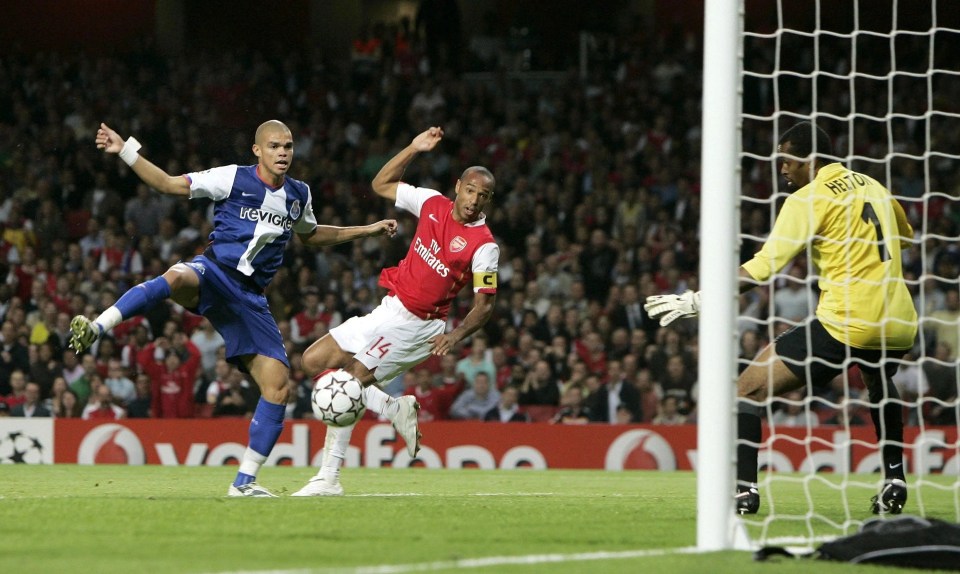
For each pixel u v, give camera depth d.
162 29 81.94
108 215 64.38
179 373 50.31
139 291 21.75
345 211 63.69
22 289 58.94
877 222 21.42
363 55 79.19
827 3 75.06
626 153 68.38
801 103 72.38
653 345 52.53
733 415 15.52
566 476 39.28
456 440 46.12
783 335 21.53
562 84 74.69
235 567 13.05
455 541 15.81
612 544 15.91
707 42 15.91
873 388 22.62
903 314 21.45
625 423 48.31
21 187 66.69
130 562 13.40
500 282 60.09
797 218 20.83
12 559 13.65
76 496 23.47
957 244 58.84
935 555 13.77
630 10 82.19
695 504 23.25
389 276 25.30
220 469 41.09
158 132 71.12
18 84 73.56
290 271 60.72
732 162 15.67
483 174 24.05
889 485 22.11
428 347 24.98
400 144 70.69
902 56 73.25
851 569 13.61
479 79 78.75
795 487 32.84
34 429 46.34
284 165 22.62
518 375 50.53
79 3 80.94
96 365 51.59
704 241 15.66
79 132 71.00
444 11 79.12
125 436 46.16
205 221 63.19
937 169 66.94
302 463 45.47
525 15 83.62
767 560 14.17
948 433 45.22
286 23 83.12
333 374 23.48
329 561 13.69
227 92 74.50
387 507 20.62
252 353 22.97
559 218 63.94
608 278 59.22
